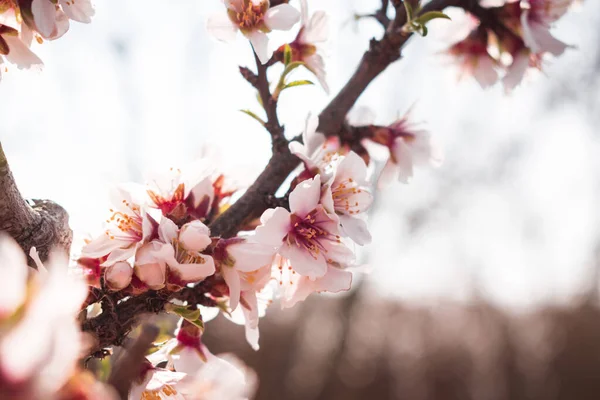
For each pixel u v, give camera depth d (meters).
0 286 0.43
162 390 0.53
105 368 0.55
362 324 4.00
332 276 0.55
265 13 0.57
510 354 4.95
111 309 0.52
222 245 0.53
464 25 0.64
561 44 0.62
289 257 0.53
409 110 0.63
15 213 0.52
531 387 4.77
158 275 0.51
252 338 0.56
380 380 4.38
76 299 0.43
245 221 0.56
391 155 0.62
